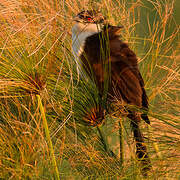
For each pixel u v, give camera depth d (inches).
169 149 264.5
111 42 293.9
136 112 275.9
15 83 258.2
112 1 326.3
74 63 289.4
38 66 266.8
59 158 263.6
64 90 277.6
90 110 275.9
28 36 272.2
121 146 283.1
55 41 262.4
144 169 260.7
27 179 240.5
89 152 270.4
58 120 281.4
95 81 282.4
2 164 239.9
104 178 267.1
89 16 301.6
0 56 260.4
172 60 305.7
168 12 313.9
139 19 341.7
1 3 281.7
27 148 254.7
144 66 307.7
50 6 289.4
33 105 273.4
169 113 282.0
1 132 259.9
